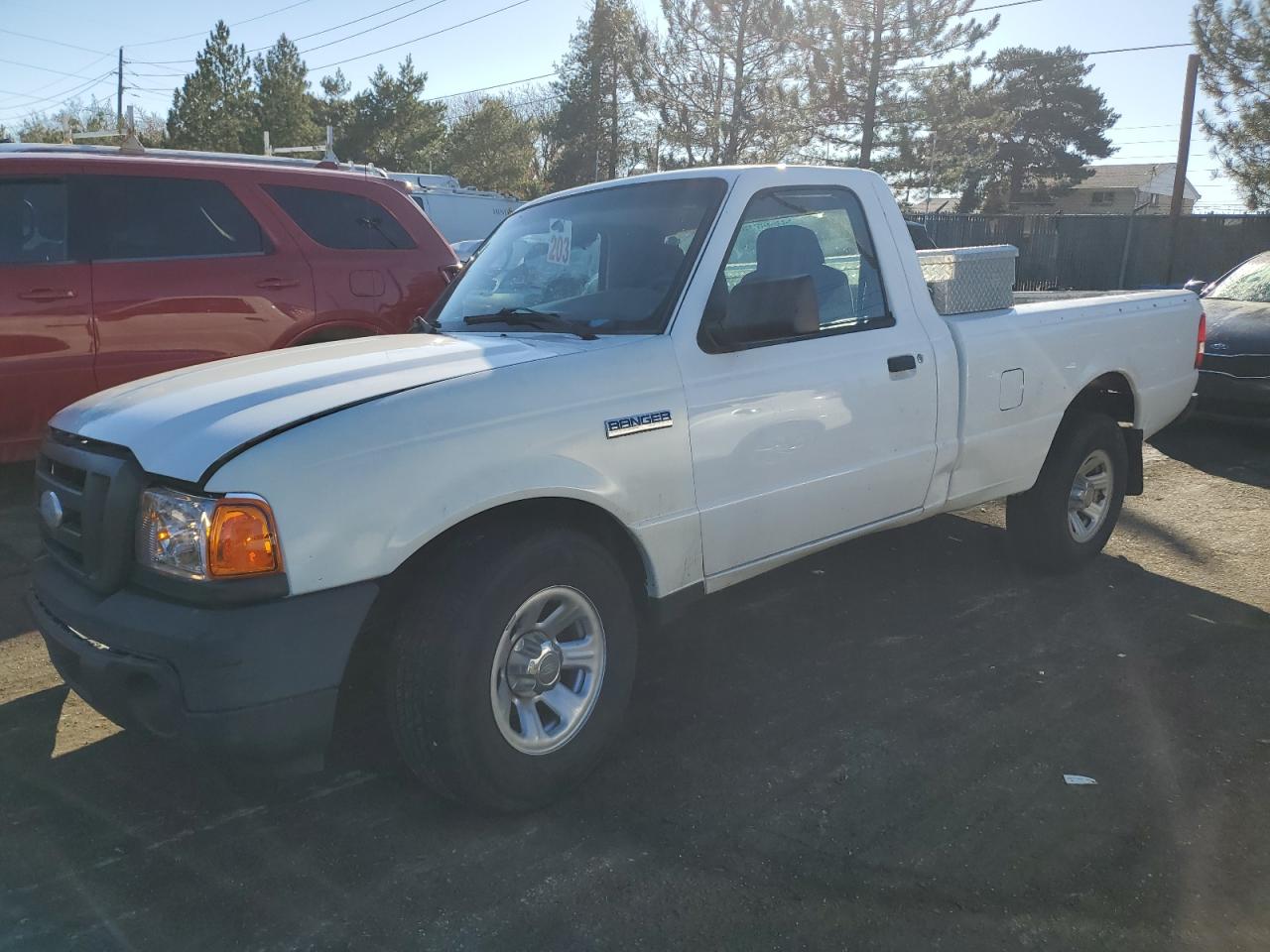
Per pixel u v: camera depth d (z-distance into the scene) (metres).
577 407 3.13
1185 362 5.83
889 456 4.14
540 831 3.03
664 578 3.43
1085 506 5.30
